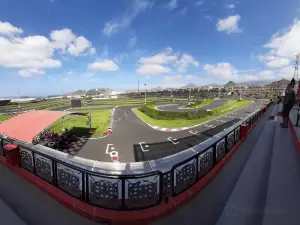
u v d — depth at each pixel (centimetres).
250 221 349
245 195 439
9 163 623
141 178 397
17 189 496
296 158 679
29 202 437
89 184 417
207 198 433
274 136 1045
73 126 1931
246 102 5088
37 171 551
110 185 409
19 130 986
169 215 378
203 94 9694
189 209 396
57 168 476
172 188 418
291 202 403
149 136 1497
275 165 615
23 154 602
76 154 1072
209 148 556
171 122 2198
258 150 789
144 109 3312
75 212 399
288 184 483
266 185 482
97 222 371
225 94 9144
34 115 1232
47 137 1325
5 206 422
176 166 422
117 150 1141
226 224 345
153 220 364
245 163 642
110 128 1800
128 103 5878
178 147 1178
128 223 360
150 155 1041
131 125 2025
